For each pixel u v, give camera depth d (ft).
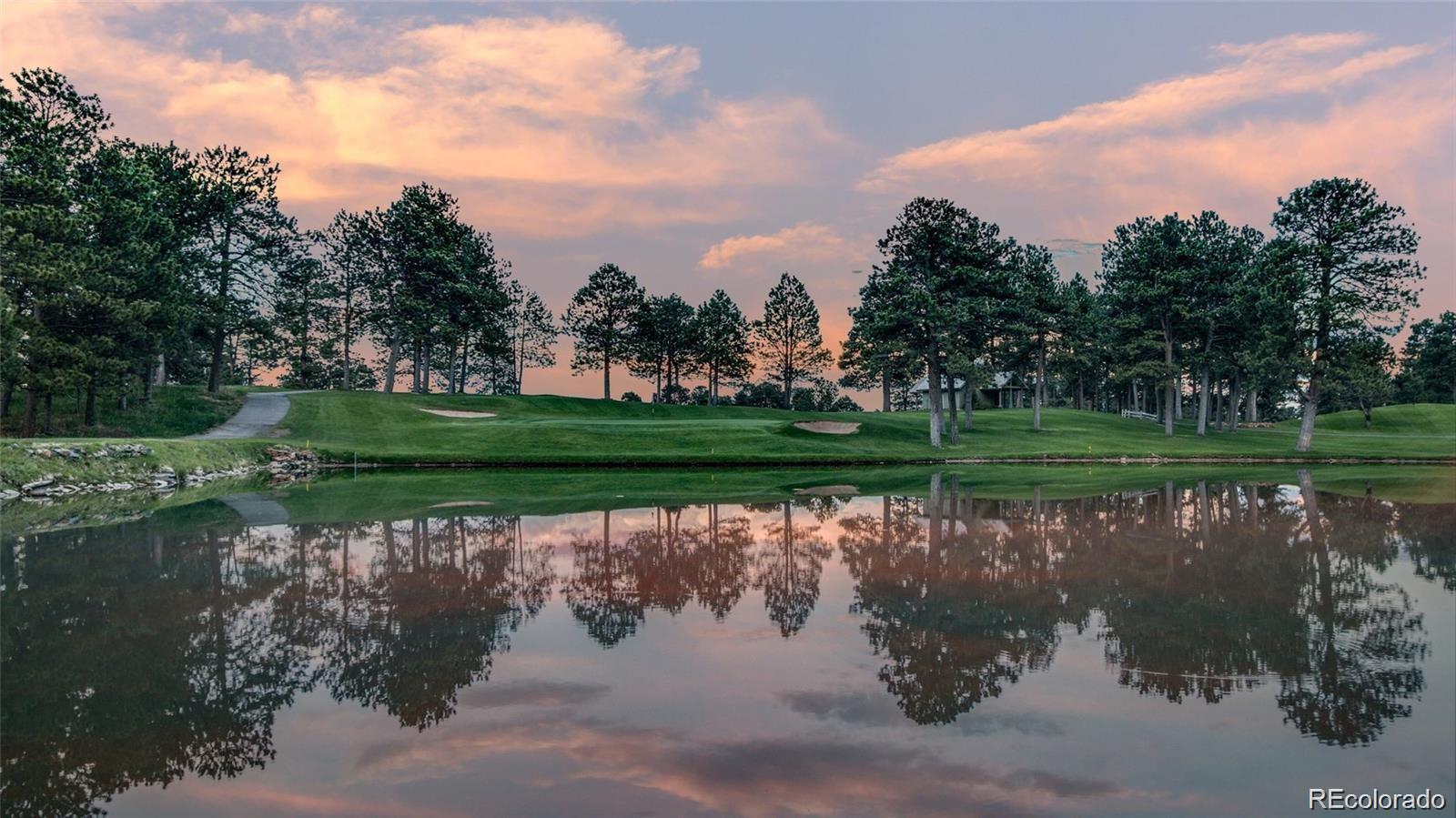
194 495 80.94
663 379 321.11
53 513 64.69
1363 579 37.83
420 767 17.51
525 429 159.53
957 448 164.35
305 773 17.31
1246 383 212.84
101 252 117.39
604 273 269.85
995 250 169.58
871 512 65.72
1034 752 17.98
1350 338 159.53
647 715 20.51
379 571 40.63
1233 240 201.87
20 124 111.86
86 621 30.71
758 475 114.93
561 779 16.79
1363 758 17.54
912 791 16.01
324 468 120.98
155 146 153.07
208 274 163.02
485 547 47.98
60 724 20.36
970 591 35.40
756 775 16.83
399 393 208.03
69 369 109.19
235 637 28.27
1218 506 69.62
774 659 25.34
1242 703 20.99
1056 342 202.49
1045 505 71.00
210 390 166.91
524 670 24.44
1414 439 194.49
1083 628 28.89
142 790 16.71
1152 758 17.62
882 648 26.50
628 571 40.57
